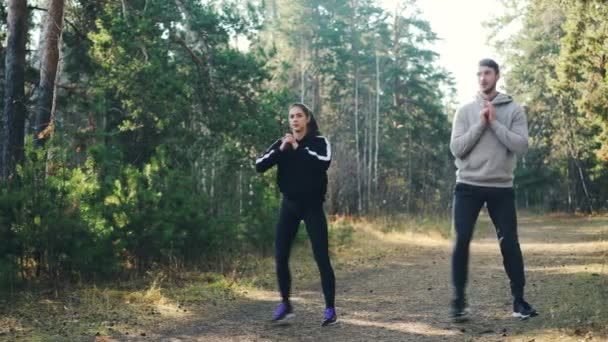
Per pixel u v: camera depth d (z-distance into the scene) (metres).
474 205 5.20
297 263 10.48
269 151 5.38
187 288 7.45
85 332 5.18
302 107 5.39
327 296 5.36
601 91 20.05
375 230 18.27
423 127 44.72
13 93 9.45
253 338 4.91
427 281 8.19
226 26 14.08
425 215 23.83
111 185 8.15
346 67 43.62
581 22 20.94
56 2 10.44
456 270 5.16
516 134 5.05
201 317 5.92
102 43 11.74
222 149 12.46
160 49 12.41
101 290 7.10
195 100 13.53
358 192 24.73
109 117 13.91
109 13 12.47
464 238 5.14
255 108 13.77
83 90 13.01
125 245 7.77
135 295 6.75
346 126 42.47
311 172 5.30
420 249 14.19
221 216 10.23
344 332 5.03
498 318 5.18
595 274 7.72
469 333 4.70
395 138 44.19
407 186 35.31
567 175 42.47
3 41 12.61
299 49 42.88
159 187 8.94
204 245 9.23
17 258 6.95
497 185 5.14
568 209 42.72
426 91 45.38
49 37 10.35
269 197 11.54
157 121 12.62
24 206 6.96
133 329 5.35
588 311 5.09
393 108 44.56
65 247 7.09
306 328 5.25
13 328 5.26
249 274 8.90
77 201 7.32
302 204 5.34
